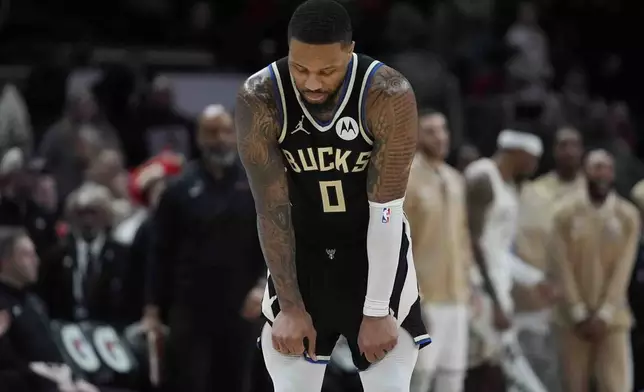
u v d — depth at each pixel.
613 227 13.13
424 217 11.20
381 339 6.29
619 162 18.14
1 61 21.39
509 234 12.59
